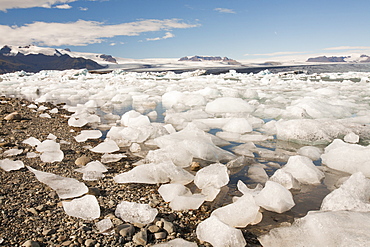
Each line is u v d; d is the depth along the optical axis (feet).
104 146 12.45
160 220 6.57
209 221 6.13
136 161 11.14
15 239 5.62
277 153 11.94
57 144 12.46
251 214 6.66
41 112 22.15
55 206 7.07
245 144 13.33
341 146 10.91
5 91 44.83
